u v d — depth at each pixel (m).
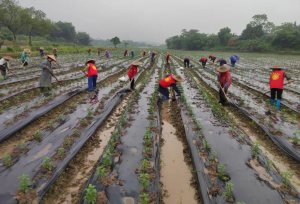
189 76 15.38
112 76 15.51
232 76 16.78
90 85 10.10
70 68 18.33
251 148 5.20
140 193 3.71
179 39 115.75
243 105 8.73
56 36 108.62
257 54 58.75
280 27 70.50
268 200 3.57
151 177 4.09
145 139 5.57
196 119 7.01
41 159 4.58
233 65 22.75
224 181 4.02
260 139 6.08
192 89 11.77
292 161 4.93
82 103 8.59
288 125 6.64
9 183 3.81
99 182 3.88
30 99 8.66
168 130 6.63
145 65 22.06
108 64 22.14
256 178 4.11
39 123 6.72
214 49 86.31
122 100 9.38
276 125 6.61
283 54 58.66
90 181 3.89
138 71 17.00
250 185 3.91
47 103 8.16
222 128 6.34
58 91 10.13
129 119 6.93
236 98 9.83
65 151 4.94
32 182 3.84
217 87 12.16
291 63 30.39
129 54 43.28
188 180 4.33
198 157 4.80
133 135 5.82
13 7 39.88
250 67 23.89
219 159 4.73
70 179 4.24
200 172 4.28
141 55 41.94
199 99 9.55
